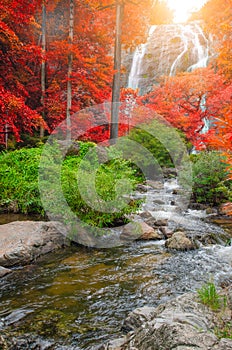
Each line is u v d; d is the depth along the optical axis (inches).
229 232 240.4
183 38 1016.2
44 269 159.2
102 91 526.6
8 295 128.6
